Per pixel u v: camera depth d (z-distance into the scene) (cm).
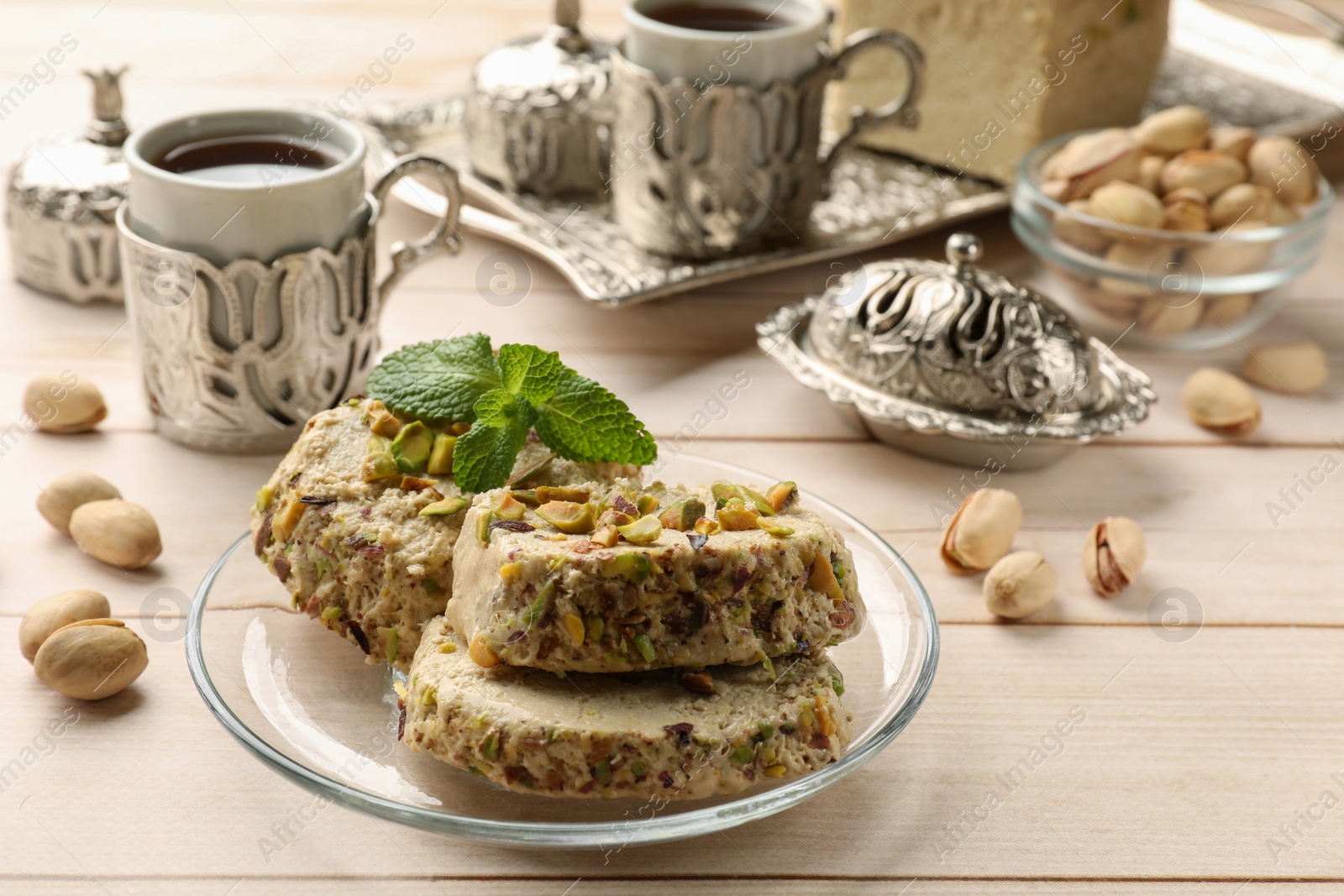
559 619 64
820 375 77
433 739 64
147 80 96
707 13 84
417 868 64
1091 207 83
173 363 75
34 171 82
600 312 84
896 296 77
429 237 78
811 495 71
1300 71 98
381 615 67
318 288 75
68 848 64
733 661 64
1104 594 73
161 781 66
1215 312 83
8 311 83
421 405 69
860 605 67
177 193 73
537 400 69
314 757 64
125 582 71
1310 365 82
